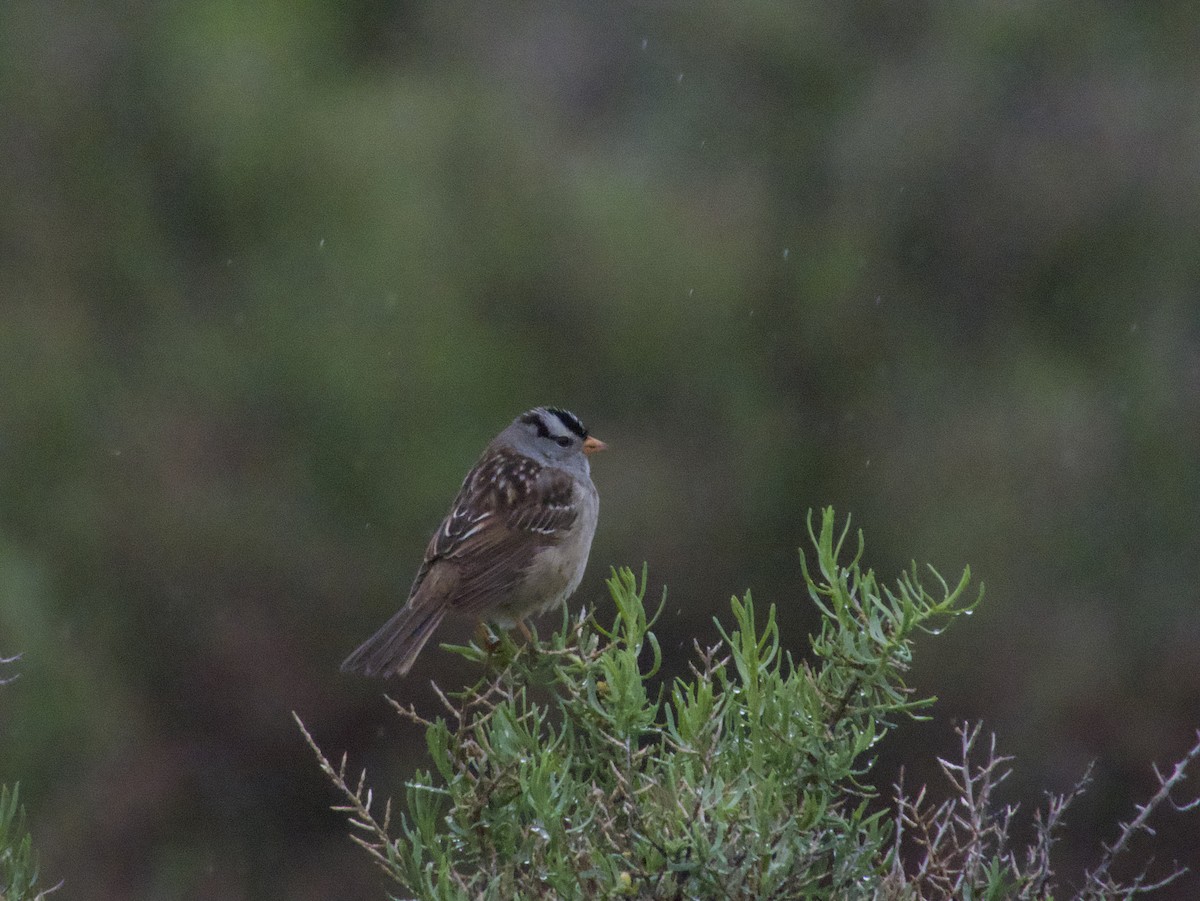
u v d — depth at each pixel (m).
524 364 17.00
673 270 17.31
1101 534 17.02
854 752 3.66
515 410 16.80
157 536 16.56
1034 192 17.78
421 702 16.53
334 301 16.88
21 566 15.80
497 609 6.72
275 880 16.06
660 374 17.23
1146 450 17.30
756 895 3.31
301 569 16.58
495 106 17.69
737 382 17.41
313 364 16.64
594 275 17.12
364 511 16.62
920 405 17.64
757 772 3.60
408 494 16.48
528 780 3.60
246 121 17.17
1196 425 17.31
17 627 15.49
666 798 3.50
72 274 17.33
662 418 17.28
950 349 17.92
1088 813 15.45
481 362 16.83
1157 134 17.78
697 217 17.75
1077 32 18.05
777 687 3.69
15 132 17.34
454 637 16.44
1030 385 17.58
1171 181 17.73
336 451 16.62
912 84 18.14
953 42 18.30
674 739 3.75
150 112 17.44
